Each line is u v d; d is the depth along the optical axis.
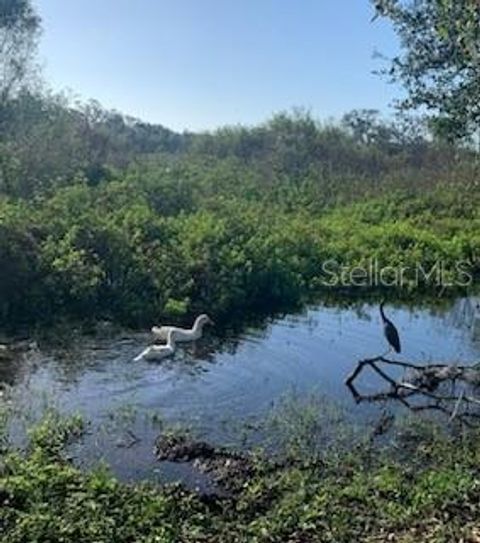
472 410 12.95
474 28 8.73
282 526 8.17
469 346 17.84
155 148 52.09
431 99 11.45
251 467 10.05
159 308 18.89
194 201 28.30
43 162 27.53
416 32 11.31
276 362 15.54
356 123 51.22
